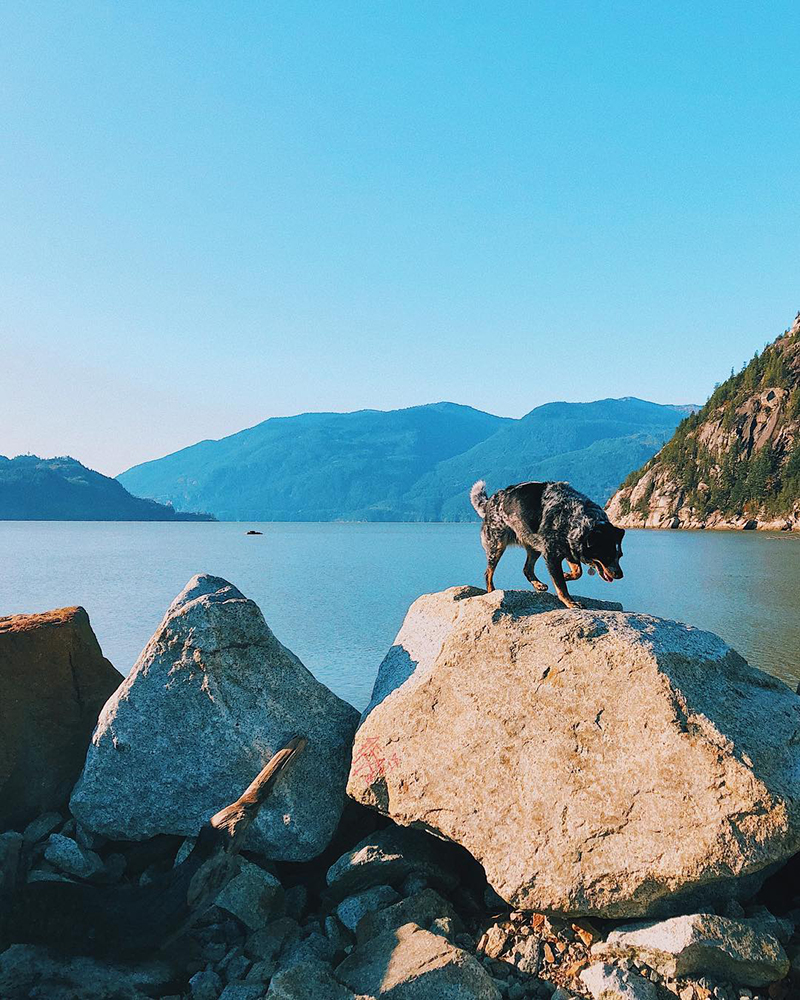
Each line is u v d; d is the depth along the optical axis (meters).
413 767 3.63
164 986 3.21
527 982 3.08
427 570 37.62
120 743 4.04
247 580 31.80
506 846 3.30
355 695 10.58
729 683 3.46
